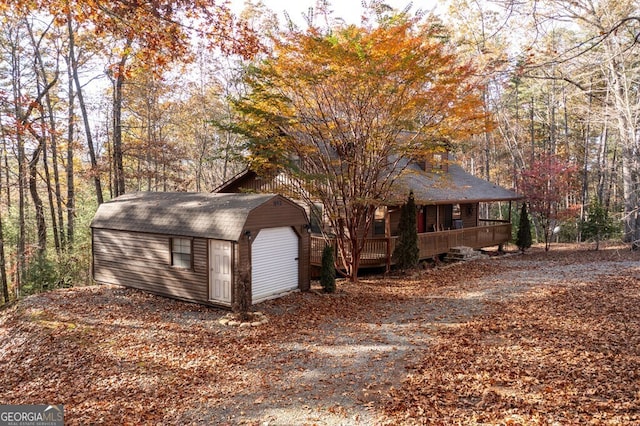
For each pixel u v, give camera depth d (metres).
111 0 10.08
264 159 15.77
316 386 8.02
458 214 25.45
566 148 34.72
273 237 14.68
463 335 10.21
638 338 9.01
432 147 15.52
